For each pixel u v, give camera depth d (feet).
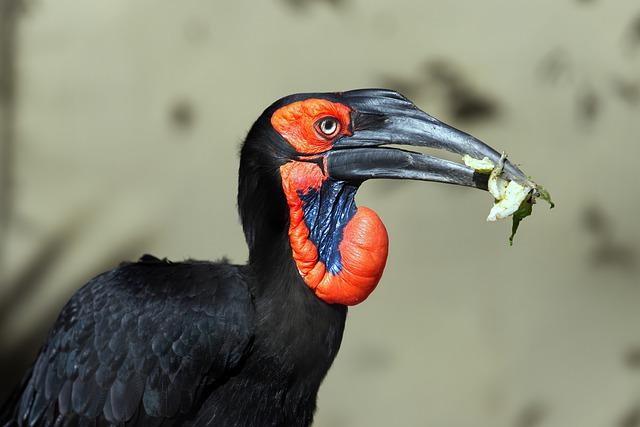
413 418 46.16
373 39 49.01
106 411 28.07
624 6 48.98
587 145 48.44
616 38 48.88
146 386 27.99
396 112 27.71
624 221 47.78
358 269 27.43
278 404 28.22
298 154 27.78
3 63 48.70
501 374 46.57
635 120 48.52
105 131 48.70
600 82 48.78
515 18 49.24
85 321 28.63
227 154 48.16
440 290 47.11
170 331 27.89
